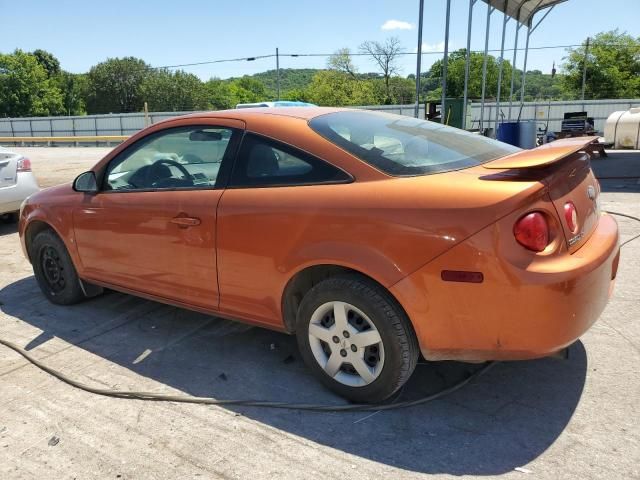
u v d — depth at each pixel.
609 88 54.97
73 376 3.24
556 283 2.25
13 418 2.80
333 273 2.87
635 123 18.52
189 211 3.19
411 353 2.61
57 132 44.59
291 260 2.79
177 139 3.43
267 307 3.01
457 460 2.36
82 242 3.94
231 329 3.88
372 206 2.55
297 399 2.91
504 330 2.34
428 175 2.60
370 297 2.58
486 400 2.82
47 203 4.20
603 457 2.33
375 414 2.74
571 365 3.14
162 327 3.95
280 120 3.06
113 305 4.41
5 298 4.65
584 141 2.71
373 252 2.53
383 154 2.78
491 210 2.30
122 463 2.42
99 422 2.75
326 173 2.78
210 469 2.36
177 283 3.38
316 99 68.25
